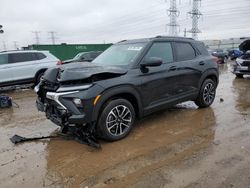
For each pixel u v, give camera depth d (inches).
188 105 254.4
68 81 151.6
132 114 170.7
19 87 447.5
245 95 303.4
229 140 159.9
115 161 137.8
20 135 187.2
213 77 245.8
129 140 165.8
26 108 280.7
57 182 120.0
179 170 125.8
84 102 145.6
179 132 178.1
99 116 155.0
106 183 117.6
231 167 125.9
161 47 196.7
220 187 109.7
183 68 207.3
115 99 161.9
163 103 192.4
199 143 157.3
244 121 197.5
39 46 962.1
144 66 176.2
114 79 159.0
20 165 138.0
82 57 577.9
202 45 243.1
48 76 164.1
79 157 144.5
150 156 142.3
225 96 299.1
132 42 202.4
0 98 285.7
